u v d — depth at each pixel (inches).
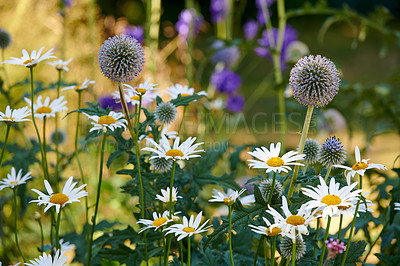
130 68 48.8
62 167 58.9
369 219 51.8
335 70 46.3
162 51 77.3
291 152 46.1
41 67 74.2
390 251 56.3
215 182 52.1
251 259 51.0
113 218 68.0
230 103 77.5
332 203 44.6
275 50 68.2
